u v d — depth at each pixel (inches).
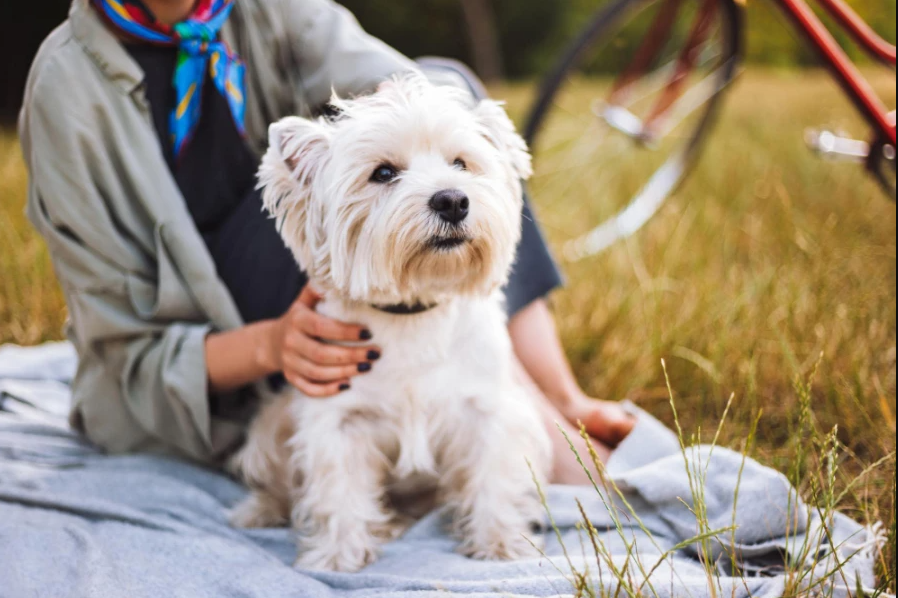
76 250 79.0
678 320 110.9
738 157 191.8
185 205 82.0
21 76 411.2
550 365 92.7
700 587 61.7
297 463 79.1
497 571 67.4
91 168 77.9
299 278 86.0
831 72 98.6
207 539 72.7
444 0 631.8
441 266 68.3
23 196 171.6
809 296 108.6
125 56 77.8
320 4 90.9
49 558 68.6
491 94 394.0
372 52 87.9
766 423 93.3
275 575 68.0
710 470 76.0
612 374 103.3
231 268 86.3
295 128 71.6
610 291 123.7
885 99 205.9
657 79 148.5
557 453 85.7
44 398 103.0
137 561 68.6
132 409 83.4
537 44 703.7
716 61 148.4
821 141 106.7
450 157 71.0
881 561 65.7
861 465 79.5
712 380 98.9
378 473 78.6
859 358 94.6
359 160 68.9
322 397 73.9
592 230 155.3
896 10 170.6
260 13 87.4
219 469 90.2
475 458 75.6
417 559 72.4
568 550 73.4
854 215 135.5
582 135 178.5
